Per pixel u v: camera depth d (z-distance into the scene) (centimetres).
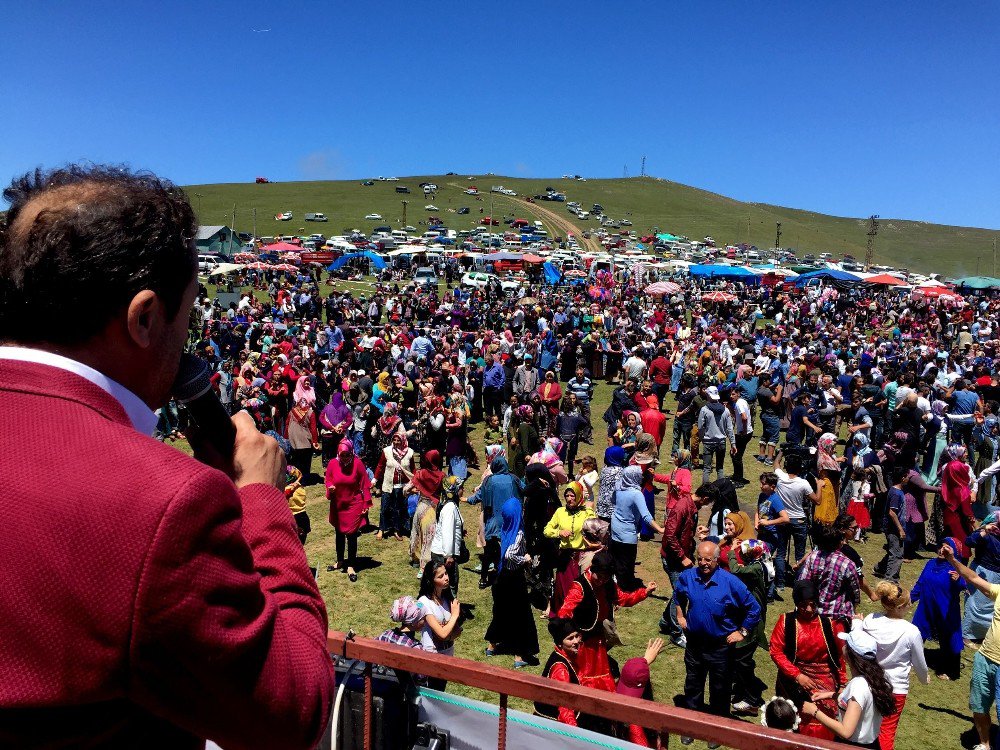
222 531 77
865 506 1141
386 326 2798
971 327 3578
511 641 799
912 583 1002
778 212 18638
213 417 102
